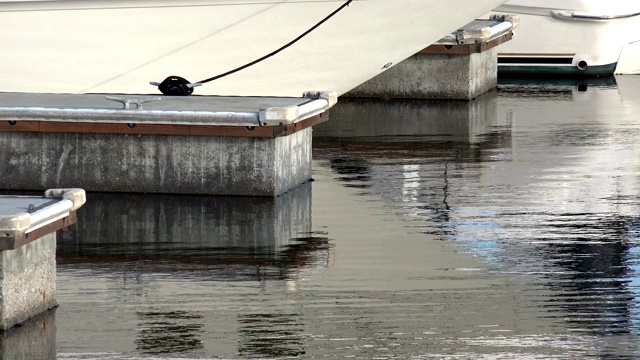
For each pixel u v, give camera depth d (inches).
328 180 1337.4
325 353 828.6
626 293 957.2
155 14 1445.6
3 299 861.2
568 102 1825.8
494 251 1072.2
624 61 2064.5
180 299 938.1
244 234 1123.9
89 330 869.8
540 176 1353.3
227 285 975.0
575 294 954.7
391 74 1859.0
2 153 1267.2
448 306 925.8
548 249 1077.1
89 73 1488.7
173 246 1086.4
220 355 824.3
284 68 1529.3
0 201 910.4
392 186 1309.1
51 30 1453.0
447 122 1675.7
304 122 1267.2
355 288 968.9
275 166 1237.7
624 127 1628.9
